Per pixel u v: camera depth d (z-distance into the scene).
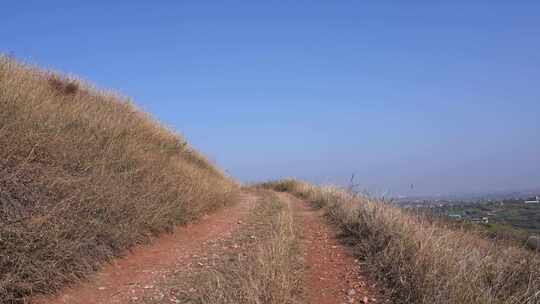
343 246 7.70
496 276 4.92
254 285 4.74
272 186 26.23
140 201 7.89
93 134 8.71
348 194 11.58
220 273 5.93
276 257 5.74
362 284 5.71
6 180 5.60
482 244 6.10
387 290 5.34
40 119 7.32
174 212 8.84
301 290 5.41
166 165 10.63
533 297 4.33
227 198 13.56
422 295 4.68
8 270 4.83
